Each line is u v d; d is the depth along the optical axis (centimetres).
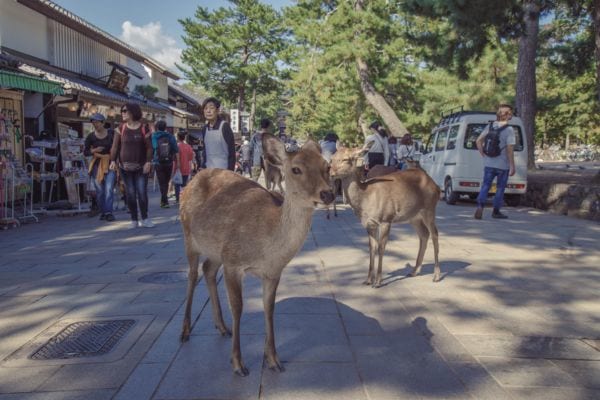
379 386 309
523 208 1259
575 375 325
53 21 1634
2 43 1367
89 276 564
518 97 1828
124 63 2314
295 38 2553
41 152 1149
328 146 1187
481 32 1220
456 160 1286
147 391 301
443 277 567
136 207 909
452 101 2645
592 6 1198
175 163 1306
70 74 1744
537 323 420
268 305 333
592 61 1708
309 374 325
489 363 342
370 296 493
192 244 394
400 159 1388
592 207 1015
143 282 537
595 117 3709
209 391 302
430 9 1207
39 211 1088
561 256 670
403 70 2514
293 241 316
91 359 346
